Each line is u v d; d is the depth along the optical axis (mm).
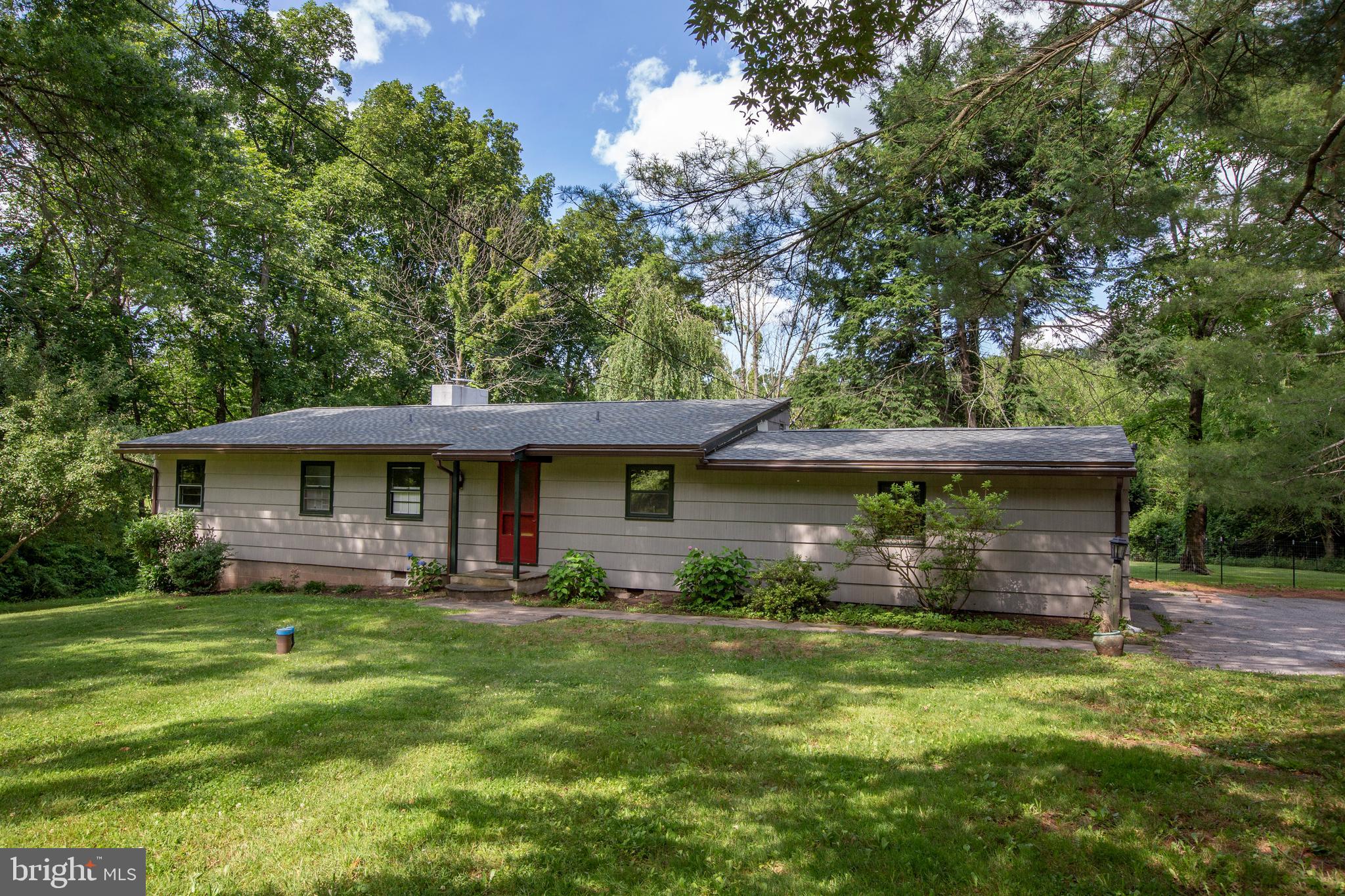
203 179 11664
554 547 12672
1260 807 3932
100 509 15211
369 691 6367
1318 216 8766
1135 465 9023
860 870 3373
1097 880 3260
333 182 25859
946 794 4121
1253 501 10602
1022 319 20297
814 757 4715
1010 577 10039
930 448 10773
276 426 15547
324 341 25328
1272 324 12375
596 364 31953
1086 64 6520
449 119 30875
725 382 24531
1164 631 9672
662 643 8492
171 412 25016
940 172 7125
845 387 22562
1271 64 5922
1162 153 15852
